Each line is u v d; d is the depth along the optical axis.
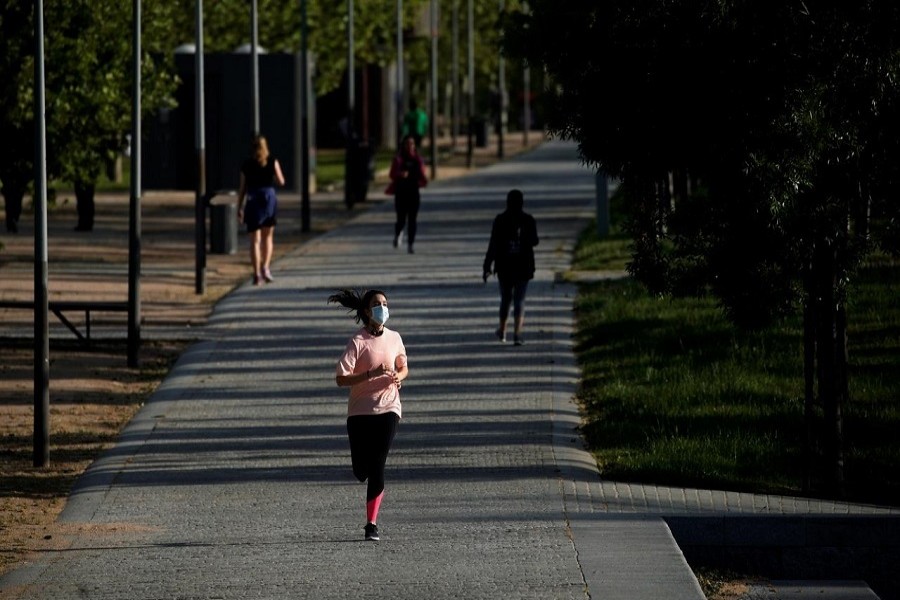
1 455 38.53
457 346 52.62
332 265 74.81
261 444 39.16
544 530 29.95
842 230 33.78
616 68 33.44
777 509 32.00
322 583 26.44
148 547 29.47
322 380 47.69
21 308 55.44
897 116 33.19
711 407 42.00
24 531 31.05
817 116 31.88
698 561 30.50
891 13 32.12
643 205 35.69
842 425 40.09
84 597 25.95
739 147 32.06
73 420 42.59
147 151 116.88
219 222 80.12
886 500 35.09
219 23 135.50
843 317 41.62
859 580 30.09
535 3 37.59
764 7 32.00
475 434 39.72
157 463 37.19
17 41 56.12
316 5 143.12
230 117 114.25
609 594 25.42
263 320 58.75
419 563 27.72
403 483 34.62
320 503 33.03
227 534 30.42
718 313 54.09
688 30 32.47
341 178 143.12
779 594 28.53
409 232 79.31
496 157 180.12
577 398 44.69
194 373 49.00
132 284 50.25
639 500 32.75
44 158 37.56
